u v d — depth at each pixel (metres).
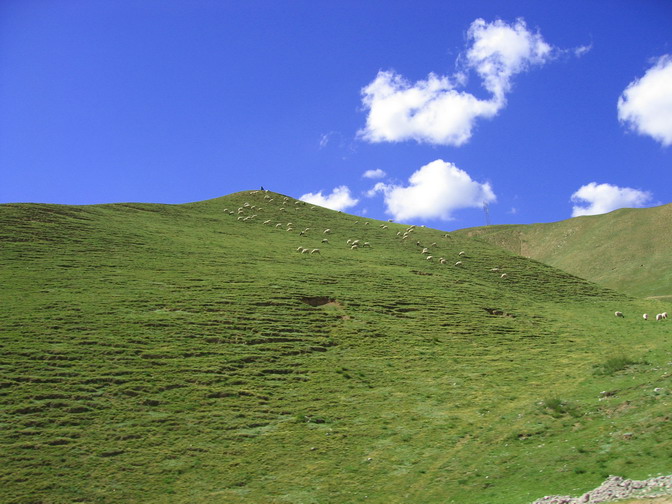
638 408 31.48
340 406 40.25
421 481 28.67
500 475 27.38
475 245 125.00
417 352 53.06
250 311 58.12
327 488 29.05
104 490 28.34
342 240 112.19
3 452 30.27
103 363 41.97
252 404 39.41
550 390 41.34
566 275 104.25
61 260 68.25
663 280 174.38
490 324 64.62
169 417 36.34
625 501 19.91
